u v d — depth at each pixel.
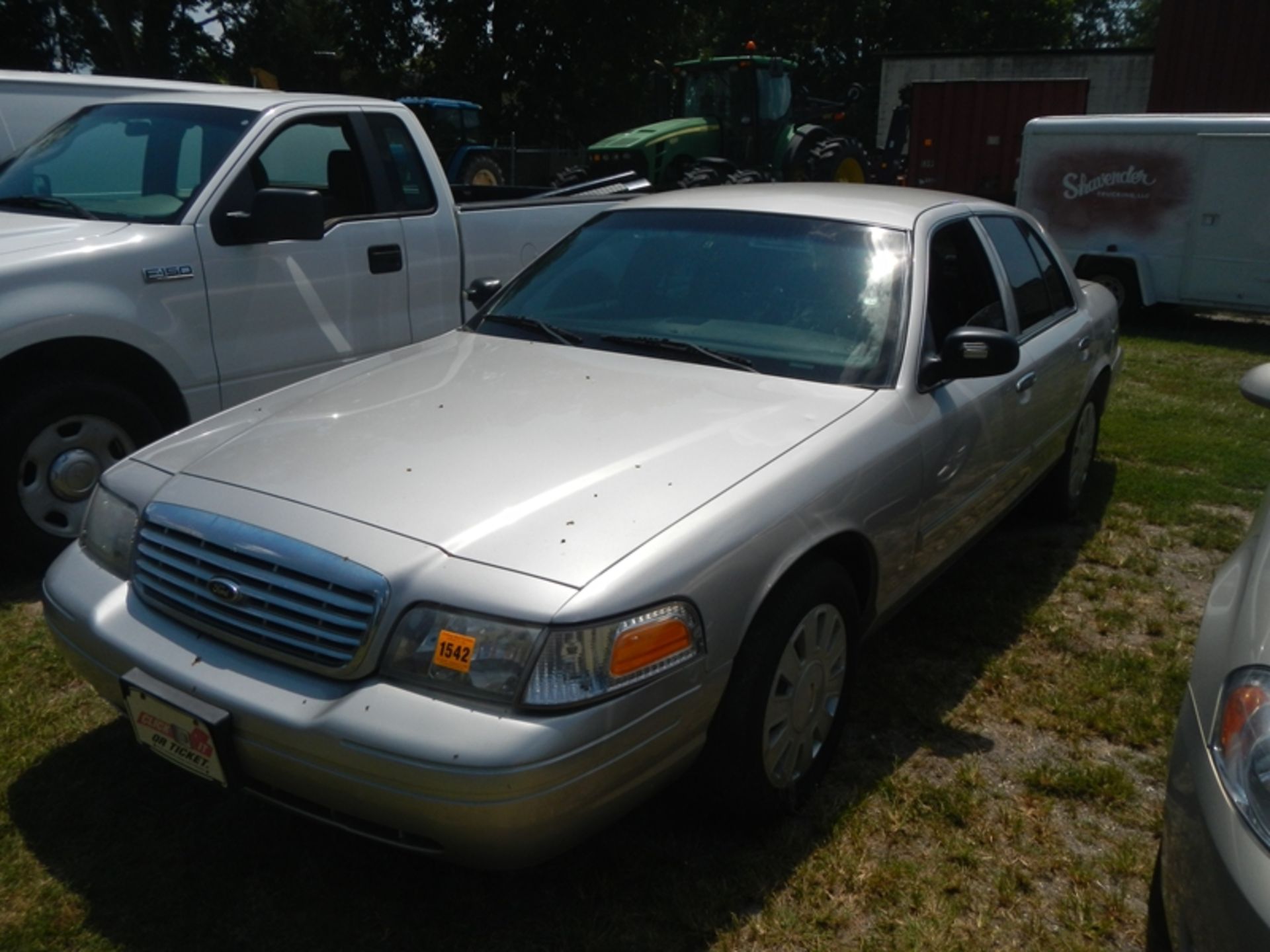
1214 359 9.44
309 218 4.69
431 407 3.06
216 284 4.66
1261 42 16.38
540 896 2.62
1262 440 6.70
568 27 27.39
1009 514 5.20
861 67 39.66
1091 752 3.29
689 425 2.91
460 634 2.22
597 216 4.30
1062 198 11.57
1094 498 5.62
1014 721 3.45
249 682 2.37
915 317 3.43
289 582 2.38
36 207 4.85
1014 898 2.64
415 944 2.46
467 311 5.85
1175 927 2.10
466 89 28.06
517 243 6.14
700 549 2.44
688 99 17.84
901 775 3.11
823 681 2.93
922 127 20.41
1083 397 4.97
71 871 2.66
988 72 22.77
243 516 2.52
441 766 2.13
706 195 4.21
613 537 2.39
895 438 3.12
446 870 2.70
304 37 31.67
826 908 2.58
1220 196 10.62
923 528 3.36
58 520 4.37
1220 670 2.17
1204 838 1.97
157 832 2.81
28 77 6.76
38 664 3.64
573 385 3.21
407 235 5.46
